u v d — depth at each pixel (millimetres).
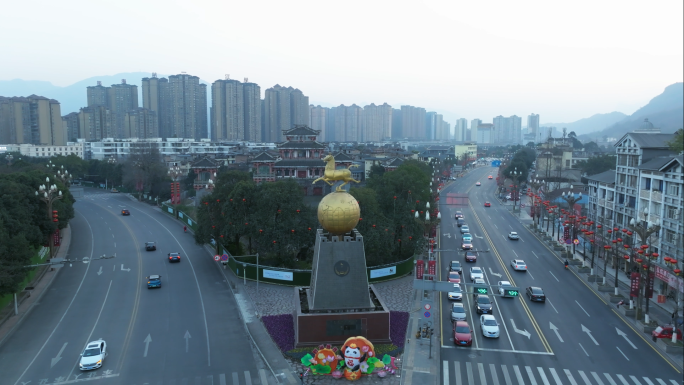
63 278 54469
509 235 78125
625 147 60688
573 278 55188
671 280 42938
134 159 124062
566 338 37562
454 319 40812
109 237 77875
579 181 119250
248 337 37969
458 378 30984
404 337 36969
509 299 47344
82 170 149125
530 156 179125
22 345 36312
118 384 30219
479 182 169750
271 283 52281
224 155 158875
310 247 59031
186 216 89312
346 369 31047
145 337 37844
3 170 104562
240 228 58375
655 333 36750
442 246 71312
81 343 36656
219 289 50750
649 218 52000
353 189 58125
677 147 31562
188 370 32188
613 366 32750
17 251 41938
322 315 35094
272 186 58750
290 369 32312
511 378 30984
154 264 61031
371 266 52719
